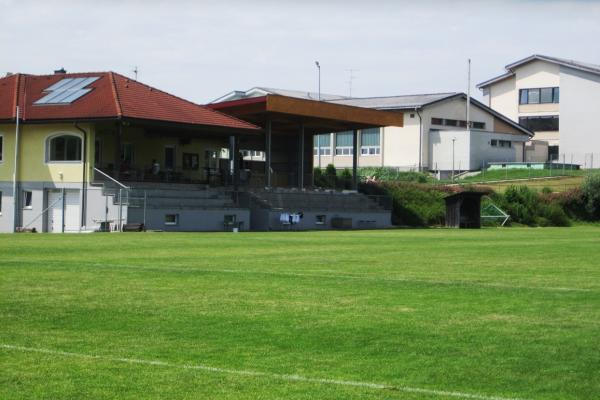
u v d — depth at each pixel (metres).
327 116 49.47
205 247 24.94
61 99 44.50
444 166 82.81
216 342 9.67
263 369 8.43
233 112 48.81
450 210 51.53
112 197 40.00
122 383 7.87
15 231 41.62
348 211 49.56
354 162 55.53
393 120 53.53
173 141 49.47
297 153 58.06
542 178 74.88
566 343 9.69
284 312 11.68
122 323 10.77
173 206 40.47
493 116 90.50
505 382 8.02
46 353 9.05
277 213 45.50
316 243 28.22
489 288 14.56
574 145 95.75
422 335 10.11
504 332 10.32
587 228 51.78
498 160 85.19
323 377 8.14
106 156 45.66
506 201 57.78
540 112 98.56
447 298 13.23
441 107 85.00
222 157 57.78
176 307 12.04
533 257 22.03
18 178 44.28
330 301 12.77
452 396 7.51
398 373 8.31
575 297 13.45
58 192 43.34
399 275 16.64
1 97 46.31
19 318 11.07
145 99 44.69
